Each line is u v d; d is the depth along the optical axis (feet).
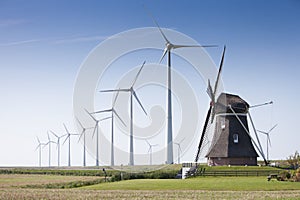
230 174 259.60
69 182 257.14
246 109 303.89
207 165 300.61
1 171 396.37
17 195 172.04
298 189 198.49
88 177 310.86
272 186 207.82
